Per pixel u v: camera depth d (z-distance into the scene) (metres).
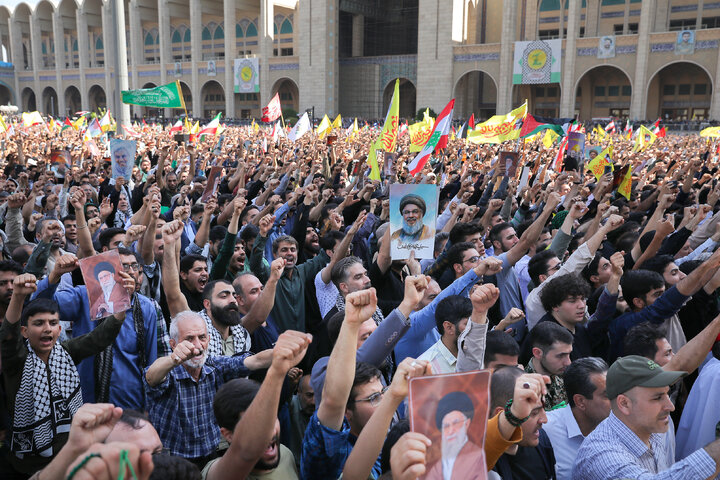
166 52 68.69
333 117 59.84
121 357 4.45
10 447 3.87
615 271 4.79
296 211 8.30
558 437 3.66
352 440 3.11
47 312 3.93
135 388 4.45
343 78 63.84
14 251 6.20
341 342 2.74
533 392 2.45
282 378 2.47
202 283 5.46
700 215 7.09
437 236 6.87
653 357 3.96
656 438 3.33
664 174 14.14
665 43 44.56
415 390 1.95
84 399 4.48
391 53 66.44
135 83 72.00
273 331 5.31
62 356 4.08
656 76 49.62
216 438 3.88
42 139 26.44
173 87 13.24
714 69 43.16
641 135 22.31
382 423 2.39
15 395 3.87
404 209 5.30
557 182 9.00
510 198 9.38
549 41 47.88
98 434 2.16
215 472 2.65
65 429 4.02
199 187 11.12
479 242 6.49
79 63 77.88
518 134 15.12
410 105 62.56
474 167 15.04
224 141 25.88
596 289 5.99
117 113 16.20
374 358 3.42
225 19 63.69
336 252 5.78
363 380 3.06
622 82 51.28
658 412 2.97
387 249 5.55
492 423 2.54
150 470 1.73
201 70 66.38
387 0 66.31
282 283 5.80
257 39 66.44
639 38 45.22
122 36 15.98
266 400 2.47
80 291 4.85
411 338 4.59
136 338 4.52
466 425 1.98
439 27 53.69
